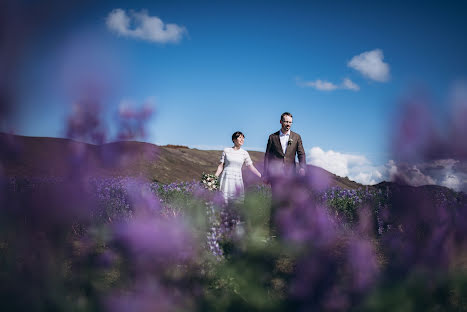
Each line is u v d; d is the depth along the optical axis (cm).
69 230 86
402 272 117
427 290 114
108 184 358
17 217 76
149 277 125
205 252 209
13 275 88
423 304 114
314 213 206
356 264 124
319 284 123
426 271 113
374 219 281
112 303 106
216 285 181
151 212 187
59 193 74
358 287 119
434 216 99
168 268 138
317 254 133
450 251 107
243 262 201
